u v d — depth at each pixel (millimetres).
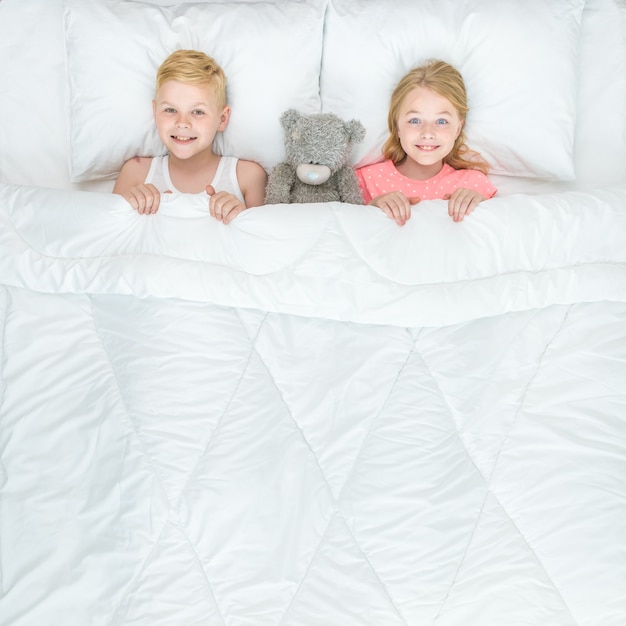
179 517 1121
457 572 1085
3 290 1325
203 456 1170
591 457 1180
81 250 1346
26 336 1285
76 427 1202
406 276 1315
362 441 1188
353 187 1591
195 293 1286
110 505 1130
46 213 1354
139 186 1395
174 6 1647
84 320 1298
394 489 1143
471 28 1583
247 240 1335
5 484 1163
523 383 1249
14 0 1652
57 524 1119
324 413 1210
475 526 1122
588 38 1675
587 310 1324
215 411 1205
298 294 1290
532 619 1056
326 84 1643
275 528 1114
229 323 1281
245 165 1637
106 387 1232
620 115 1647
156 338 1260
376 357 1264
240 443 1179
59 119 1646
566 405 1229
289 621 1049
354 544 1104
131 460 1162
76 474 1165
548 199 1386
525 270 1340
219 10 1610
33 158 1644
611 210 1378
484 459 1181
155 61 1589
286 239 1332
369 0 1633
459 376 1252
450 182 1629
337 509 1129
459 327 1301
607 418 1221
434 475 1160
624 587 1072
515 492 1149
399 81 1618
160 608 1055
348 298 1292
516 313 1314
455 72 1556
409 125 1554
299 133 1526
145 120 1599
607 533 1113
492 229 1353
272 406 1215
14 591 1069
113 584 1070
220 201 1365
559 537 1110
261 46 1585
